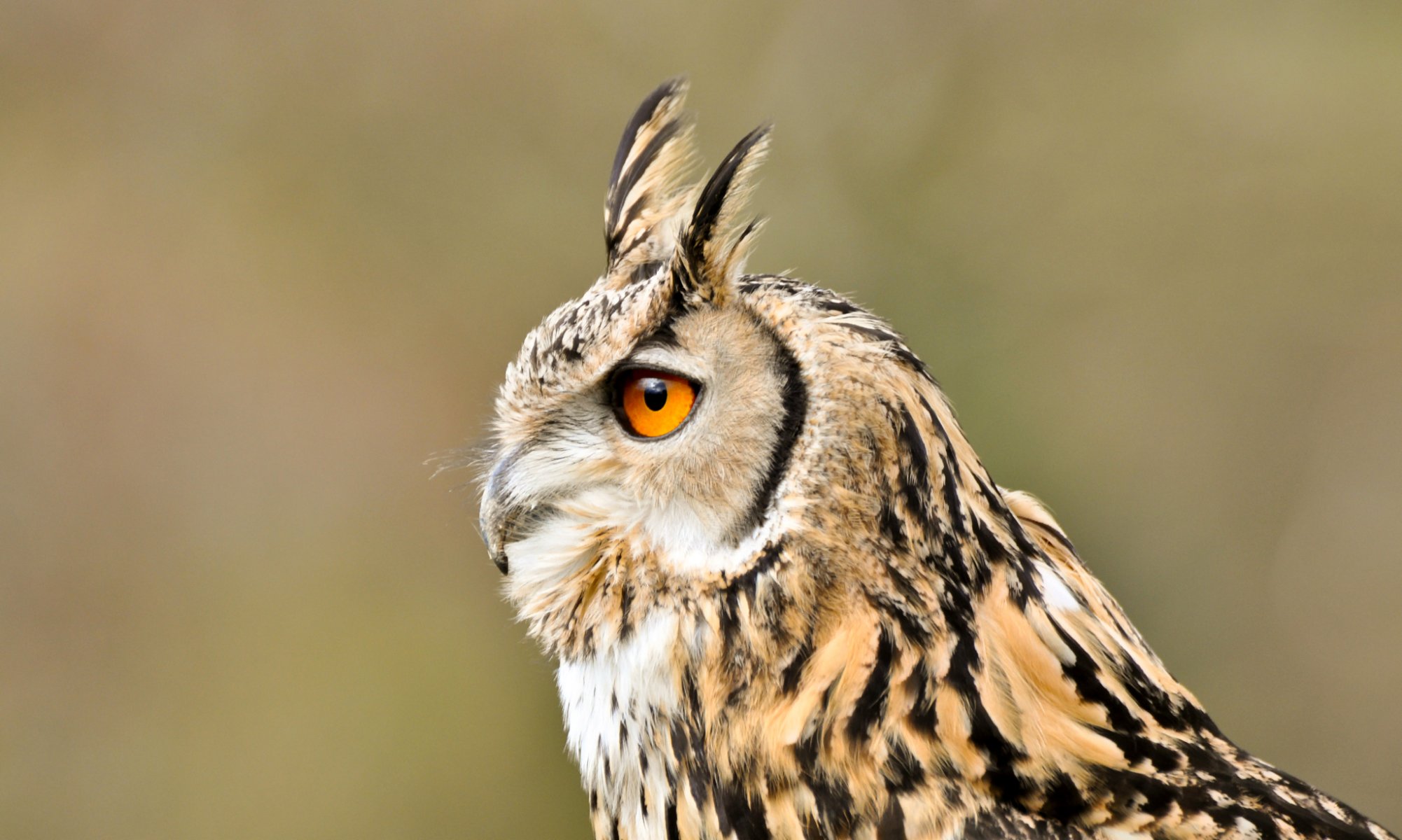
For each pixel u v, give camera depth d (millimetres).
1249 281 13758
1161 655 12945
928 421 4316
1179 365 13477
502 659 13797
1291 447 13391
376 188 15516
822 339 4320
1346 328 13578
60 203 15461
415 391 15031
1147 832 4121
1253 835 4098
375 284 15344
